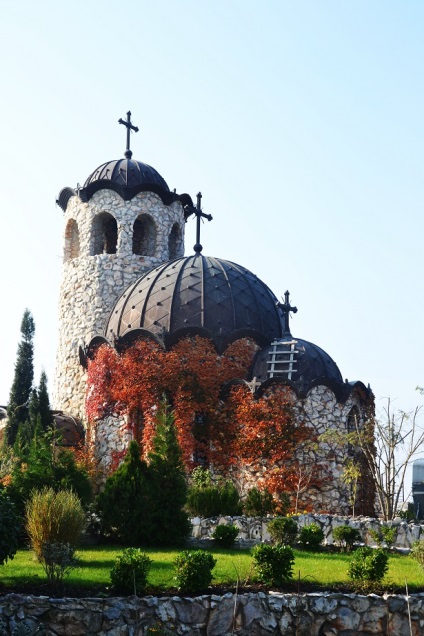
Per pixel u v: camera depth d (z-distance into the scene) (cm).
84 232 4203
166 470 2416
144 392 3484
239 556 2178
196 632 1688
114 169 4266
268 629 1738
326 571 1998
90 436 3631
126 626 1644
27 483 2373
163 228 4212
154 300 3647
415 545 2155
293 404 3369
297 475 3294
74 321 4112
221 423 3447
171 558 2095
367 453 3294
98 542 2327
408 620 1830
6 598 1609
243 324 3641
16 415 3897
